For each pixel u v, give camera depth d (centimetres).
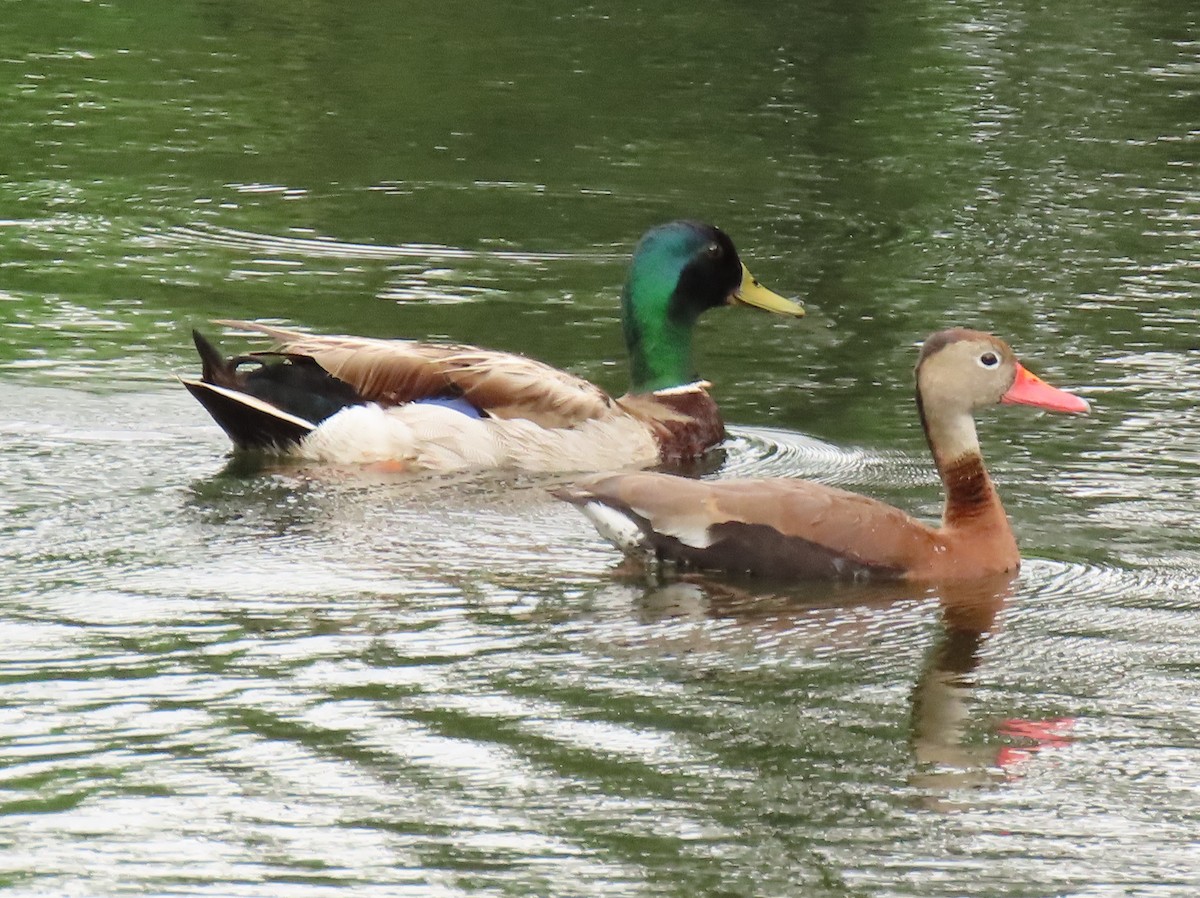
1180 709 1066
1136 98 3077
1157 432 1592
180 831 899
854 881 872
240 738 995
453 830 906
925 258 2192
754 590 1236
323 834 900
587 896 852
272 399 1505
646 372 1652
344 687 1062
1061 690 1090
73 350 1759
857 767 986
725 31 3569
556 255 2192
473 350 1580
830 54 3400
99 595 1188
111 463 1463
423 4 3781
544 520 1378
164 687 1055
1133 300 2012
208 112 2894
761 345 1862
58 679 1061
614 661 1112
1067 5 3866
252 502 1391
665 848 897
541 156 2697
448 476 1495
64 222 2258
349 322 1898
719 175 2600
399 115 2916
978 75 3228
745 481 1287
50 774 952
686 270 1648
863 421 1650
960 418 1295
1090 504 1420
